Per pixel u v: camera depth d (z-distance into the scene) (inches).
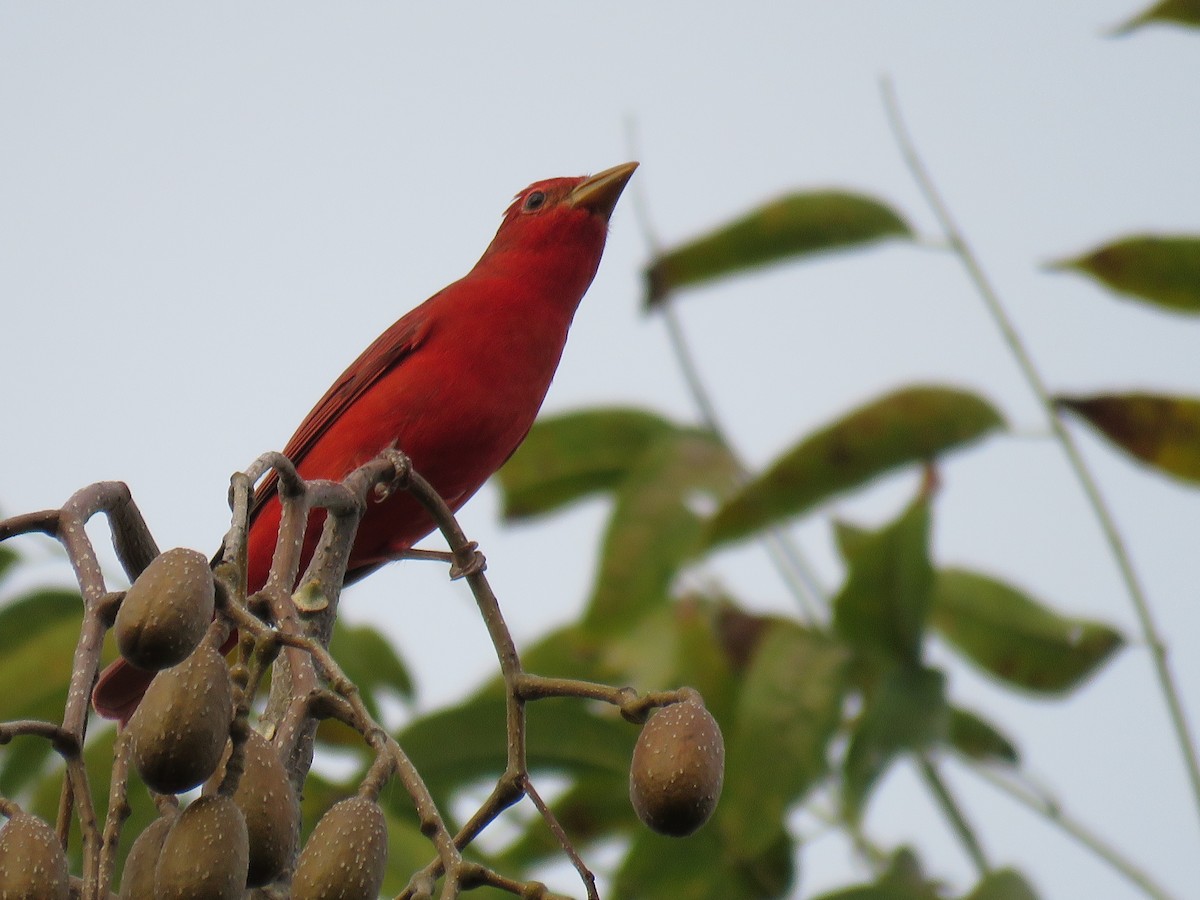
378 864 152.9
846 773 334.6
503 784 184.2
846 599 340.5
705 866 345.1
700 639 384.5
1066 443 342.3
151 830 149.2
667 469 362.6
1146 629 321.7
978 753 366.6
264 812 150.7
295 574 200.8
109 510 203.6
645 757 169.5
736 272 395.5
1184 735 316.5
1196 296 361.7
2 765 352.2
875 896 316.5
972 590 383.9
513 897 322.3
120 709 346.0
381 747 162.4
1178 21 376.5
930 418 357.4
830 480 362.3
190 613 147.9
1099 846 332.2
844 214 384.8
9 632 349.4
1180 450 347.3
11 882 145.1
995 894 301.7
